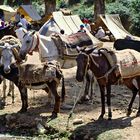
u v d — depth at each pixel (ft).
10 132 36.14
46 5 112.37
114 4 130.52
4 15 119.34
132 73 35.55
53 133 35.17
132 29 115.75
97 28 94.07
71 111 36.99
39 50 39.24
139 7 121.39
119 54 35.55
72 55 40.22
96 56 34.50
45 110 39.47
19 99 43.57
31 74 37.14
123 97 43.78
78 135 33.86
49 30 63.98
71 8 157.28
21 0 177.06
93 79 41.65
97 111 38.93
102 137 32.73
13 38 39.88
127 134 33.04
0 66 38.50
